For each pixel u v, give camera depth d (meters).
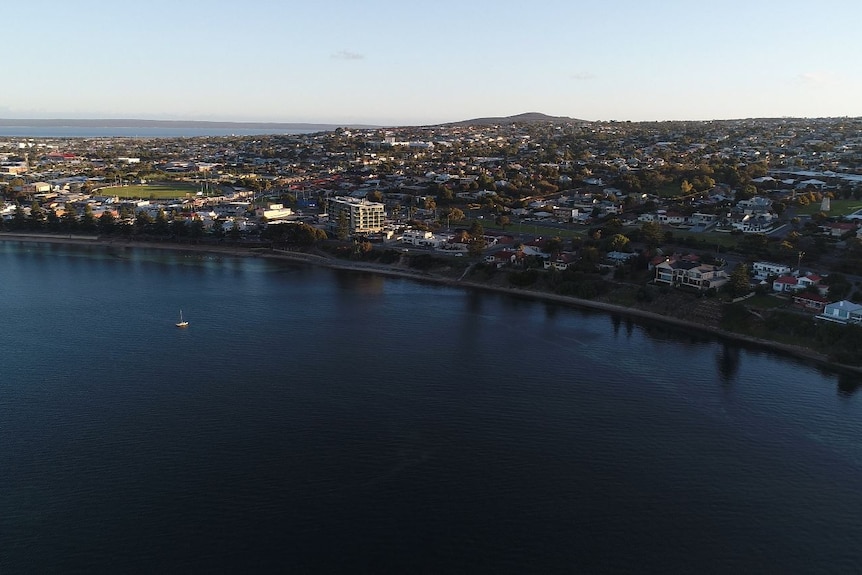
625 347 136.75
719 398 110.94
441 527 74.88
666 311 159.25
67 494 79.06
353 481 83.56
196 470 85.00
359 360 126.06
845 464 90.12
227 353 128.62
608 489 83.00
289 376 117.00
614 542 72.94
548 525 75.62
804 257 182.12
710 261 180.88
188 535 72.44
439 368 122.56
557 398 109.88
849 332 130.00
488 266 197.88
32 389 109.06
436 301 174.75
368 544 71.81
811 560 70.56
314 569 68.00
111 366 120.38
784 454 92.50
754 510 79.25
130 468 85.00
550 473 86.44
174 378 115.00
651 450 93.00
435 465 87.69
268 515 76.25
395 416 101.81
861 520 77.62
